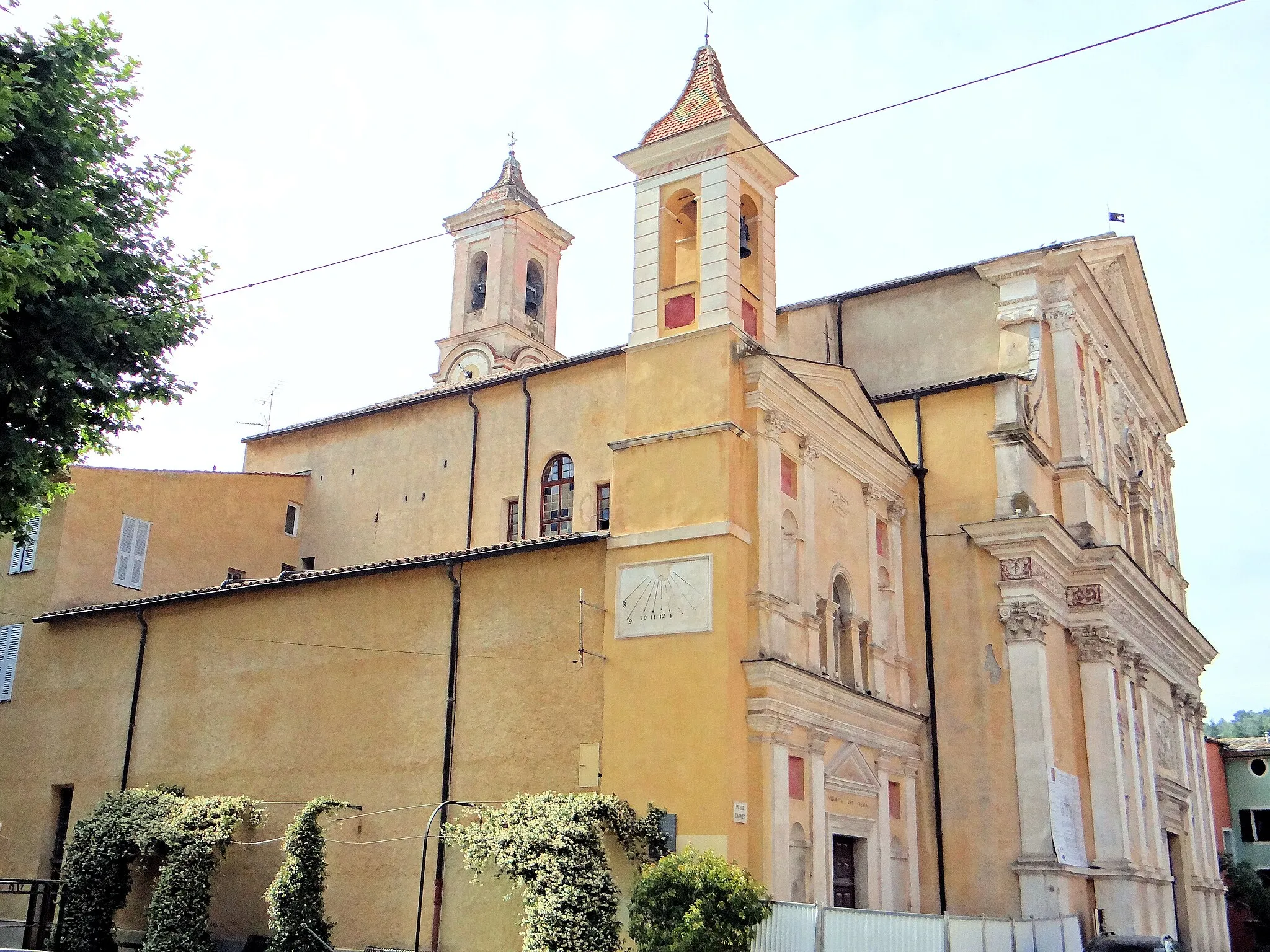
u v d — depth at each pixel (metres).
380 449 30.16
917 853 23.48
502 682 20.58
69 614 26.69
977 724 24.03
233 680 24.14
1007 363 27.42
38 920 24.61
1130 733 26.69
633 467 20.42
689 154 22.08
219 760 23.77
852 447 23.64
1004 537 24.42
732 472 19.62
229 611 24.67
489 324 38.69
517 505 27.23
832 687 20.69
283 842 21.69
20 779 26.59
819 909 16.70
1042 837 22.81
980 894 23.11
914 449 26.30
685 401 20.31
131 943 22.78
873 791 22.19
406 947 20.06
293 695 23.19
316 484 31.19
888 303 29.25
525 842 17.66
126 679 25.72
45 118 14.55
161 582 28.77
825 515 22.33
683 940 15.87
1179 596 35.62
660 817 18.22
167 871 21.42
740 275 21.39
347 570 22.91
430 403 29.52
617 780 18.84
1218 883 32.44
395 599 22.39
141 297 15.95
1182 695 32.84
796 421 21.56
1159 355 36.12
